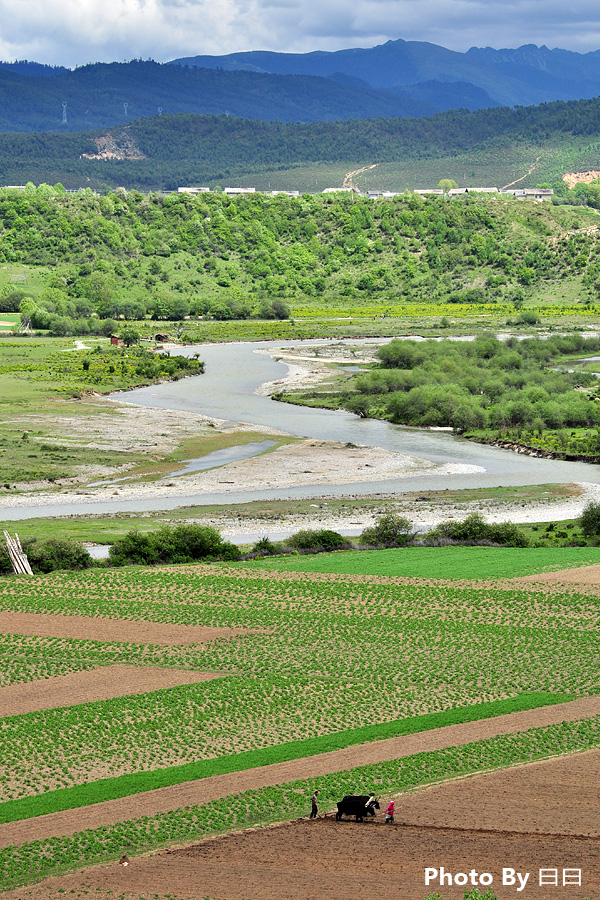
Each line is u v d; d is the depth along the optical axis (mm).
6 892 49594
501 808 56562
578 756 62938
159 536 109500
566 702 71625
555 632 85000
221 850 52969
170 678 76812
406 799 58000
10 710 71250
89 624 88062
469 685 75000
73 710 71125
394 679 76312
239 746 65688
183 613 90438
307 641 84062
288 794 58812
